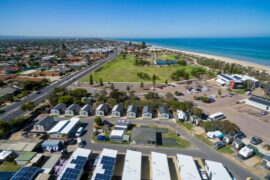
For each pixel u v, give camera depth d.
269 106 73.38
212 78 124.56
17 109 72.81
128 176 36.38
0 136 52.25
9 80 110.38
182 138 55.03
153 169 38.69
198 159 45.94
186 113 69.06
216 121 59.34
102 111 67.94
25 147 45.84
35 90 95.81
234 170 42.69
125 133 56.66
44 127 55.78
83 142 51.56
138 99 80.12
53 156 43.66
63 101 75.25
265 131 59.75
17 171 36.84
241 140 52.69
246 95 93.44
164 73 136.62
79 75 127.94
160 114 66.69
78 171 37.16
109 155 42.06
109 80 116.69
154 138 51.12
